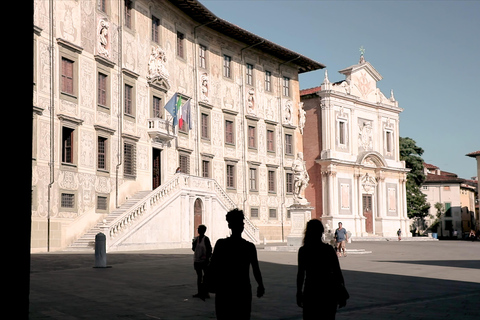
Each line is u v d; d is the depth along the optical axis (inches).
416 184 3644.2
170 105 1686.8
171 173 1765.5
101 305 506.0
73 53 1358.3
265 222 2255.2
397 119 3112.7
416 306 518.9
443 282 730.2
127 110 1587.1
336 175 2696.9
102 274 768.3
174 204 1546.5
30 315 445.4
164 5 1769.2
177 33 1857.8
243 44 2186.3
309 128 2760.8
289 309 497.4
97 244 866.1
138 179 1614.2
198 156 1915.6
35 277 716.0
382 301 553.0
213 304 521.3
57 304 505.4
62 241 1294.3
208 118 1990.7
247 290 291.9
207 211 1727.4
